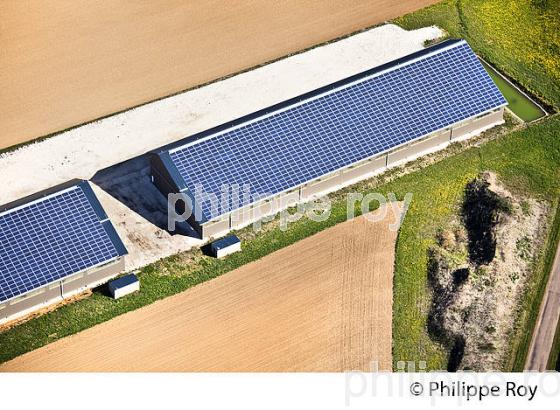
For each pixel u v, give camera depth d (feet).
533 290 293.43
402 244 307.37
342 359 275.18
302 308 288.10
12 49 367.66
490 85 346.13
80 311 287.07
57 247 291.79
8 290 282.15
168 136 339.36
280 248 305.32
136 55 367.45
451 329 282.15
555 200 323.57
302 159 319.47
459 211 320.09
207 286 294.46
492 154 337.93
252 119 325.01
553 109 356.79
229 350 277.03
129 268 298.76
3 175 324.60
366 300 290.76
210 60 366.84
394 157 331.98
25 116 344.28
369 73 343.67
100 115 345.51
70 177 325.01
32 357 275.18
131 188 322.14
